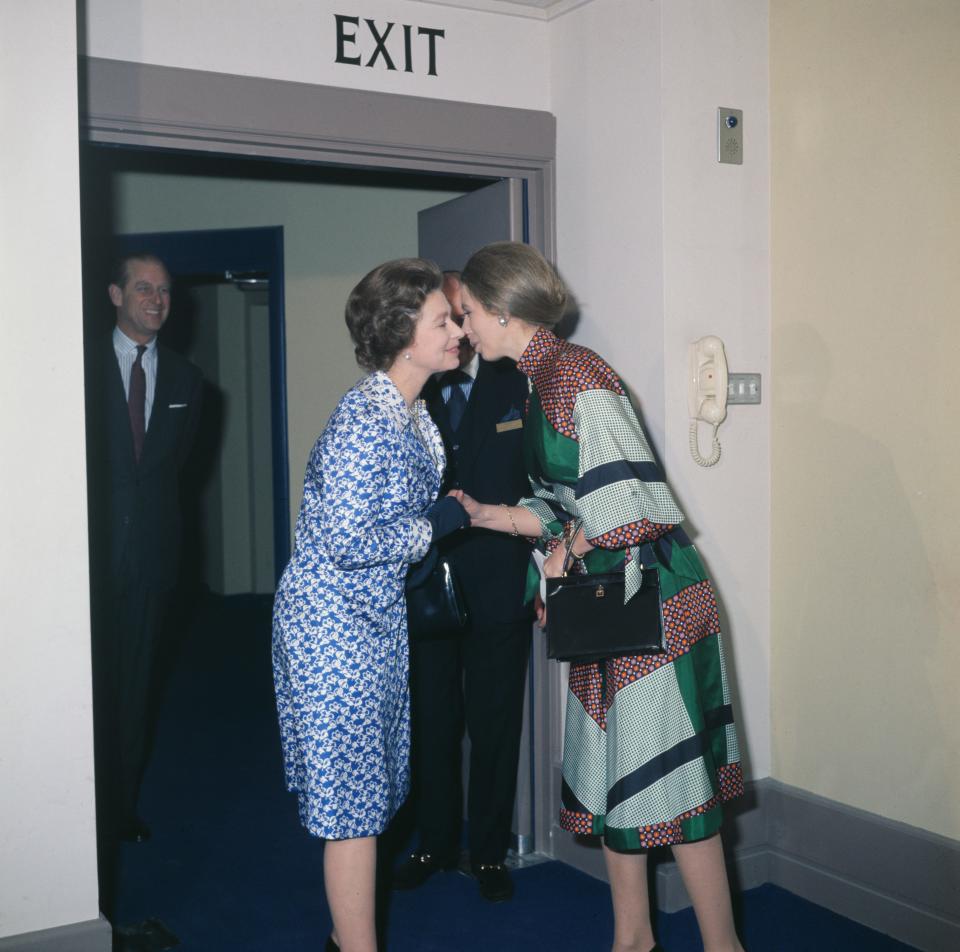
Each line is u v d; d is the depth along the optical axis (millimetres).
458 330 2326
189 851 3367
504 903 2951
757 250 3012
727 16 2924
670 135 2852
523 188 3234
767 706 3102
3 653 2305
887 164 2701
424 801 3049
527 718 3287
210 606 7730
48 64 2293
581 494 2158
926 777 2689
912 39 2623
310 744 2238
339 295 5793
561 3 3109
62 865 2379
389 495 2217
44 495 2328
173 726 4840
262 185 5832
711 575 2982
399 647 2383
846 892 2863
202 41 2707
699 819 2207
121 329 3566
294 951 2697
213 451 7848
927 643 2666
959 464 2561
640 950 2412
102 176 5555
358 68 2910
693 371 2914
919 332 2641
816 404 2924
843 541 2867
